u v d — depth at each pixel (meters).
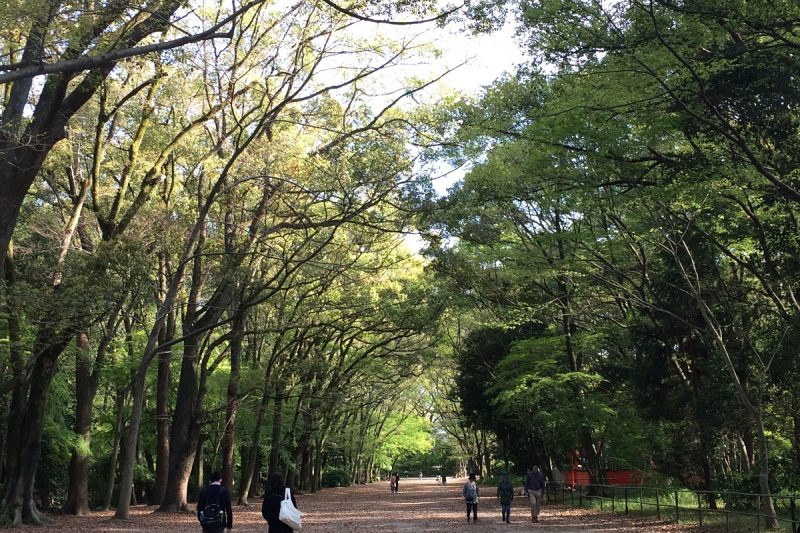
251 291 26.02
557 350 29.34
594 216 21.78
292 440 45.84
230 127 24.92
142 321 30.95
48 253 20.89
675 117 14.23
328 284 28.38
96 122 22.27
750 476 20.14
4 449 26.19
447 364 46.28
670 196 15.95
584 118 14.50
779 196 14.62
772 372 18.45
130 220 21.53
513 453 36.62
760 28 12.13
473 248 27.38
